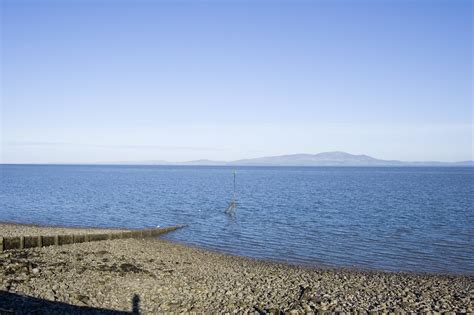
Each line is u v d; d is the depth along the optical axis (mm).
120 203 63938
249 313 15203
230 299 16875
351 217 50344
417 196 78688
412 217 50375
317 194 83625
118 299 16344
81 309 14734
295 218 49438
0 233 32656
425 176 187125
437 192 88562
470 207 60438
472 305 16547
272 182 132500
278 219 48594
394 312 15484
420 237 37031
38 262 19938
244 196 78188
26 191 82750
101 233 31797
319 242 34688
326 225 44125
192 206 61312
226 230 40844
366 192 89062
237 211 56000
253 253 30406
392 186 110188
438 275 24188
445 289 20031
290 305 16094
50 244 25906
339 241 35156
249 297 17172
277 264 26844
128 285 18078
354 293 18438
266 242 34719
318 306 16062
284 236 37562
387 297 17766
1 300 14234
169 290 17844
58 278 17719
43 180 127500
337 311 15453
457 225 44125
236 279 20781
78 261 21344
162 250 29469
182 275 20875
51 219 47281
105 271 19750
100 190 88562
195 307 15773
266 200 70750
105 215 51125
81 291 16562
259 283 19922
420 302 16938
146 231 36406
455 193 85750
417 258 28875
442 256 29500
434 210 57031
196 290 17969
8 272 17391
